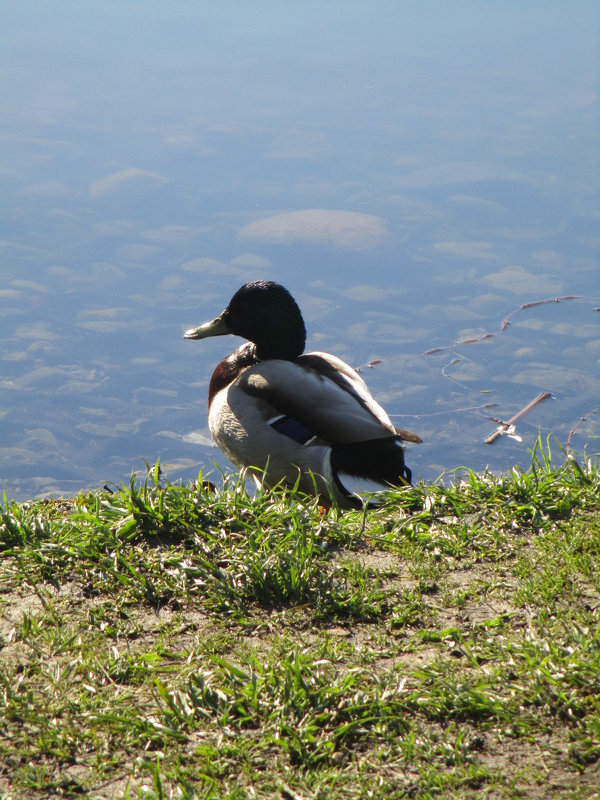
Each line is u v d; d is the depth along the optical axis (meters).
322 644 5.30
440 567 6.33
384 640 5.38
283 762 4.36
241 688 4.84
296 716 4.62
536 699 4.67
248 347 11.92
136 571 6.09
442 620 5.61
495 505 7.31
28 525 6.62
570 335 26.61
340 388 10.58
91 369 27.41
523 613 5.64
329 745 4.41
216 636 5.43
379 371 25.19
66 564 6.20
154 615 5.67
